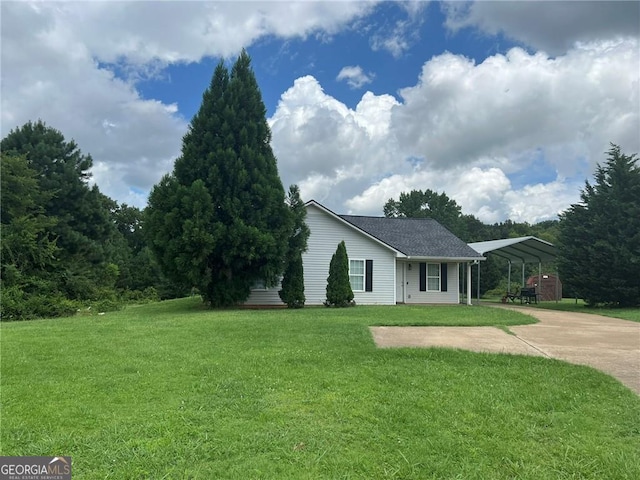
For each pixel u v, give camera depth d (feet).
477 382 19.01
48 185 92.43
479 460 12.03
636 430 14.10
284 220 54.95
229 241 51.90
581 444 13.01
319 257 64.69
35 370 20.22
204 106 56.75
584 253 63.21
